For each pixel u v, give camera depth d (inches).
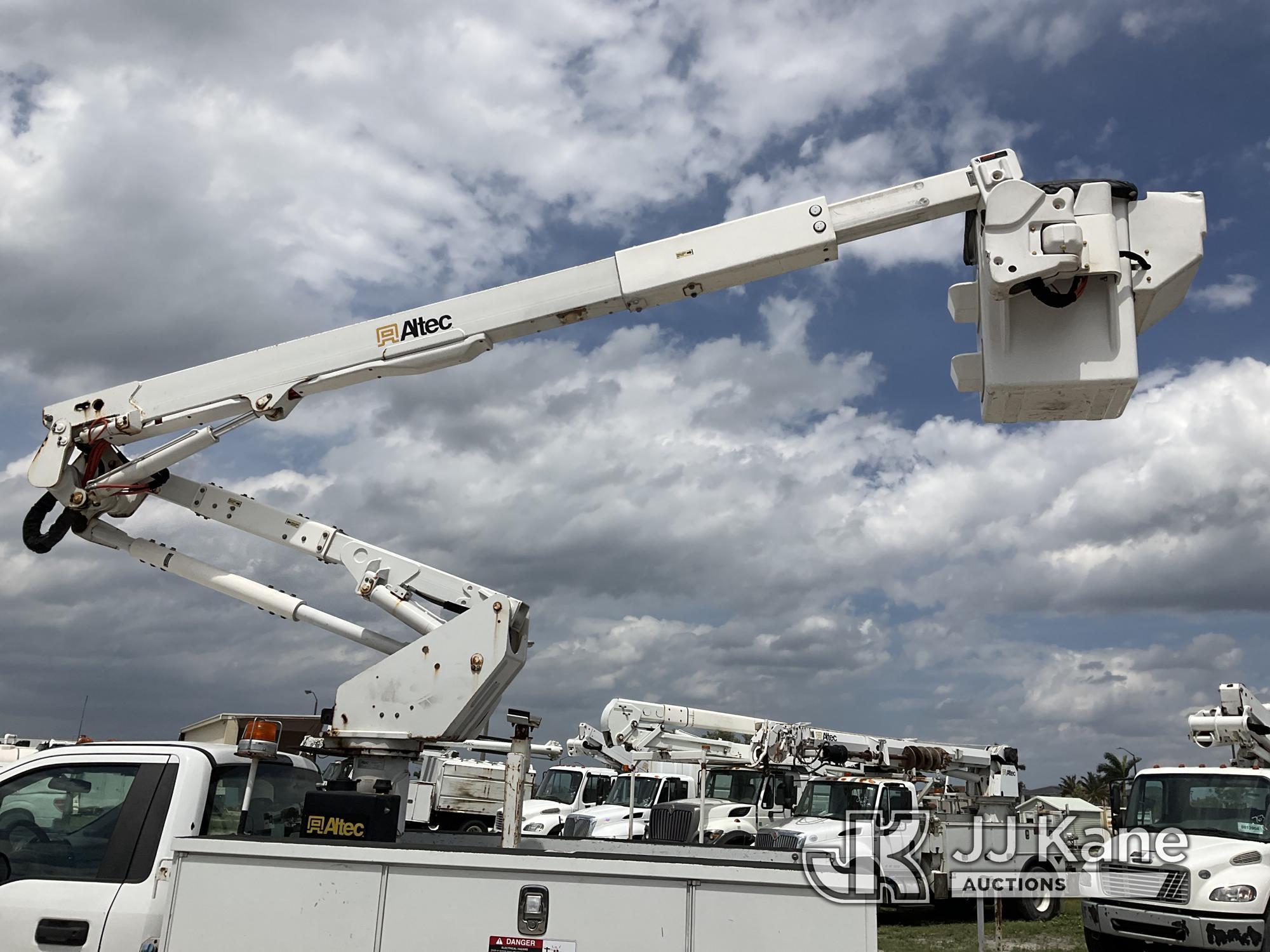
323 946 171.9
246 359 273.1
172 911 176.9
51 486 271.7
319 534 271.7
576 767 858.8
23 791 205.9
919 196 235.1
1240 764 547.2
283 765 227.9
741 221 251.0
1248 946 428.8
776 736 749.3
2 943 191.6
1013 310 215.0
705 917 165.2
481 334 262.2
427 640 231.8
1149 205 218.2
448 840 225.8
